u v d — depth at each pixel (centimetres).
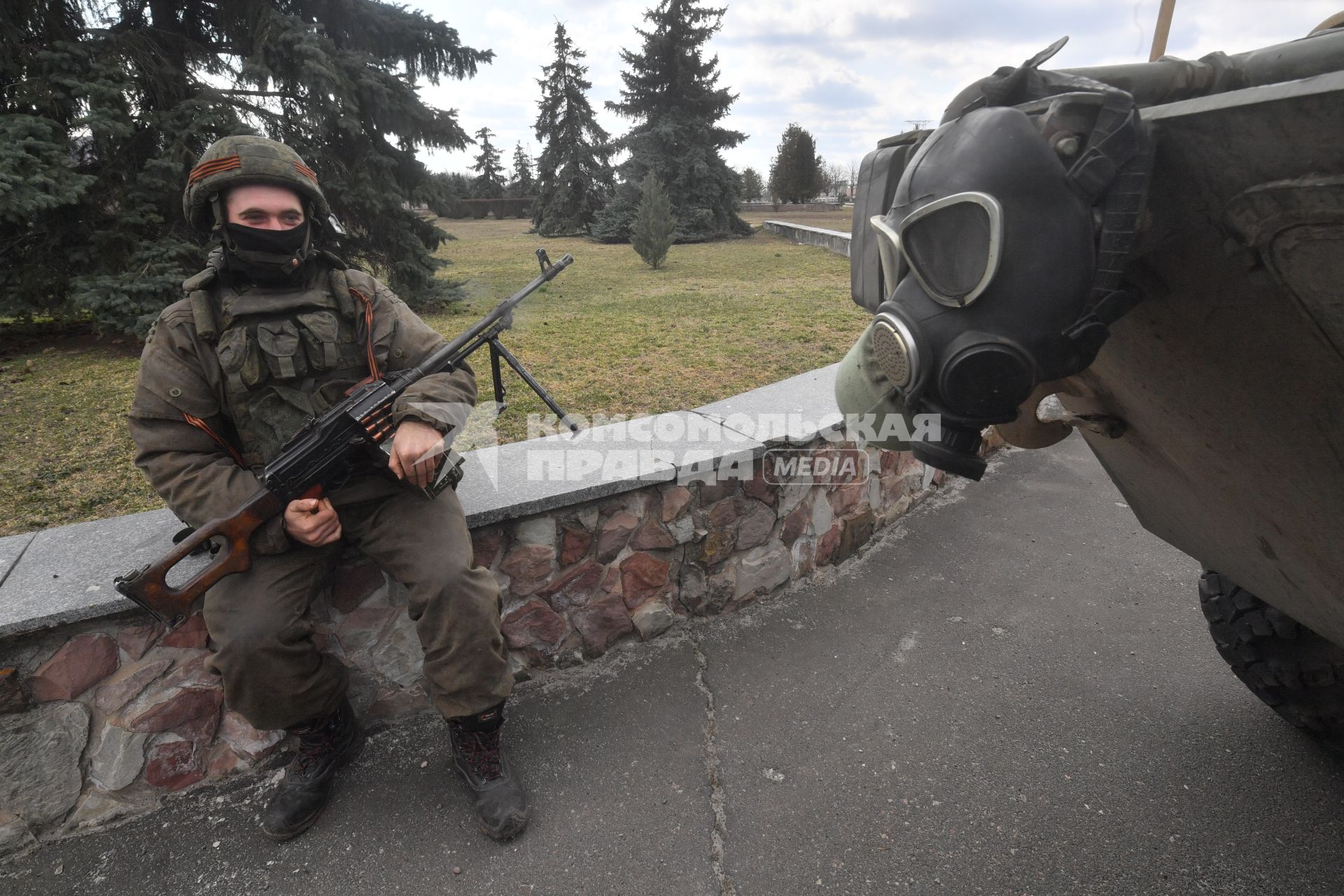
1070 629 307
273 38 776
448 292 1002
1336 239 79
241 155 185
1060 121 96
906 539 392
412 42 957
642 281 1252
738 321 827
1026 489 451
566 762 239
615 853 206
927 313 103
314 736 216
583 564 280
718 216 2438
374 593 244
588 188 2798
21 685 202
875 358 114
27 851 211
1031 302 96
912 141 121
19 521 338
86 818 217
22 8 634
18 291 682
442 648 205
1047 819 213
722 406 367
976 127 99
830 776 231
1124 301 101
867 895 191
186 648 221
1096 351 103
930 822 213
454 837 212
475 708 207
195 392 191
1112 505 425
